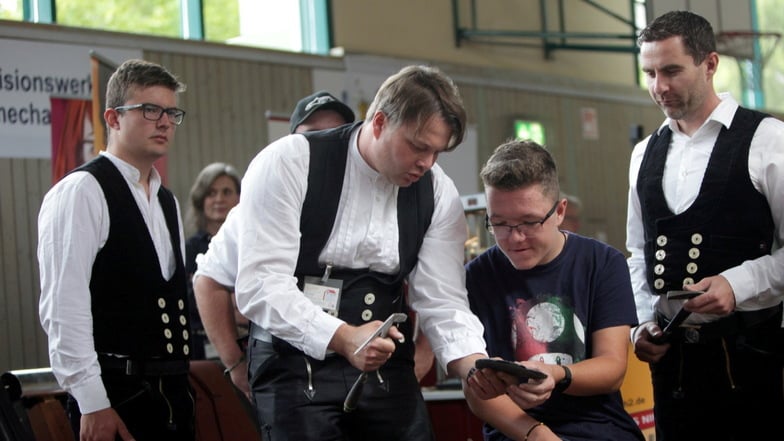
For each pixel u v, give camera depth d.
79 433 2.34
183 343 2.42
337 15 6.43
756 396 2.36
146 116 2.39
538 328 2.23
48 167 4.91
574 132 7.87
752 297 2.26
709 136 2.41
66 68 4.99
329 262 2.04
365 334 1.88
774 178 2.32
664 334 2.36
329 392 1.99
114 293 2.31
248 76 5.88
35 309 4.89
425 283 2.18
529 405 1.99
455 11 7.16
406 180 1.99
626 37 7.87
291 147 2.04
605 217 8.09
